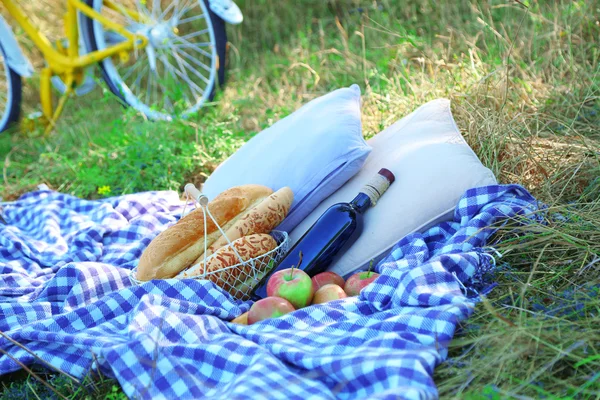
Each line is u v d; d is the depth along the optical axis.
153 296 1.23
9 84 2.50
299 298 1.25
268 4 2.96
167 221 1.75
